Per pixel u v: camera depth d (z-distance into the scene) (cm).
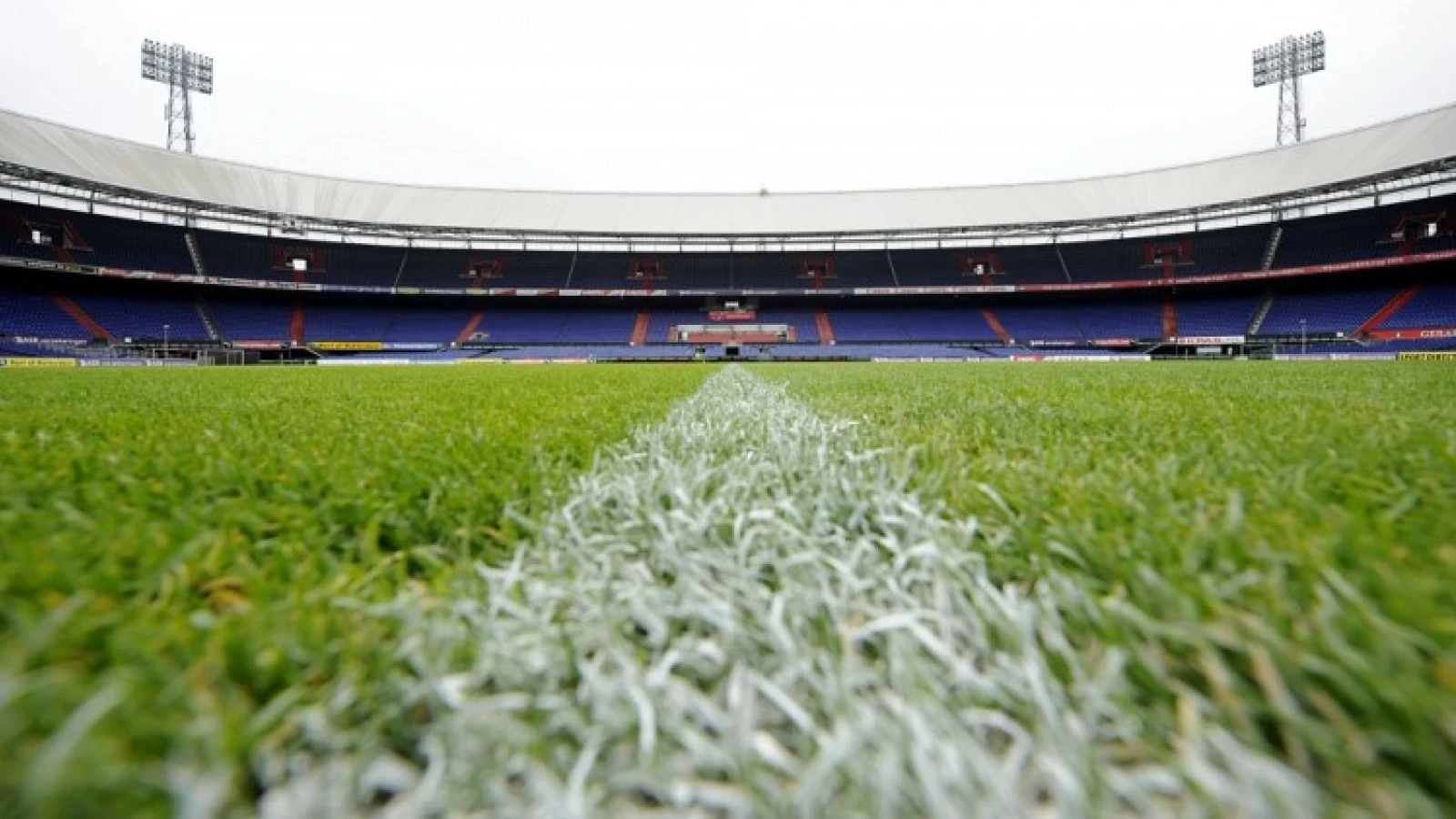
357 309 3609
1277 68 3484
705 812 51
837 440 209
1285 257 3170
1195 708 56
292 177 3628
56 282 2959
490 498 132
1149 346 3253
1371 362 1591
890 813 45
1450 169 2761
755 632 70
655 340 3653
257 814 50
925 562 87
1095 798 47
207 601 86
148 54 3391
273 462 169
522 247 3859
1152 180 3603
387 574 97
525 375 1070
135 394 531
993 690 60
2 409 372
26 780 44
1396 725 51
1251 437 200
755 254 3928
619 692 59
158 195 3078
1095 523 102
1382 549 79
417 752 57
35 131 2838
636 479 148
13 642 63
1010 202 3809
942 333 3594
